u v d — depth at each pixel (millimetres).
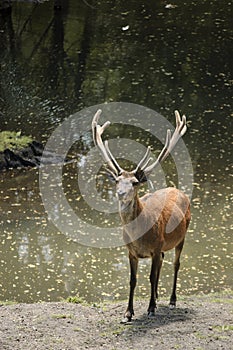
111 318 28453
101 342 26203
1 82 65438
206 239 40594
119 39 74688
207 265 38031
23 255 39250
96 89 63781
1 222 42812
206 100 61188
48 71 67750
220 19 80375
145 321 27875
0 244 40344
